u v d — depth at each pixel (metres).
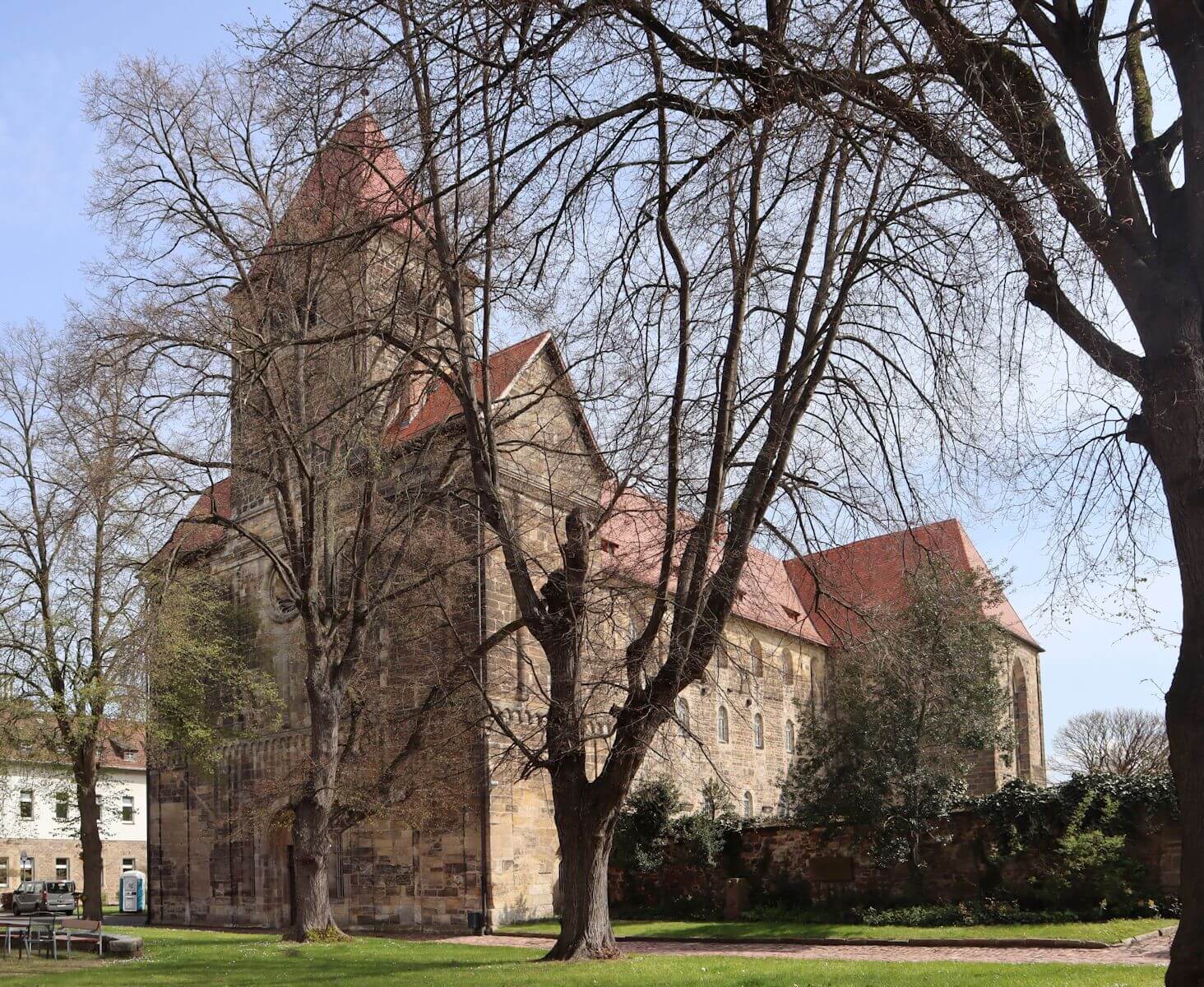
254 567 42.16
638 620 18.86
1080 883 25.30
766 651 49.22
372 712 29.44
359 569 27.56
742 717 20.78
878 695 28.06
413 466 26.59
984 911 25.89
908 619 21.59
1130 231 10.05
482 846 32.38
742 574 17.14
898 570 22.31
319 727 27.11
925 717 27.78
